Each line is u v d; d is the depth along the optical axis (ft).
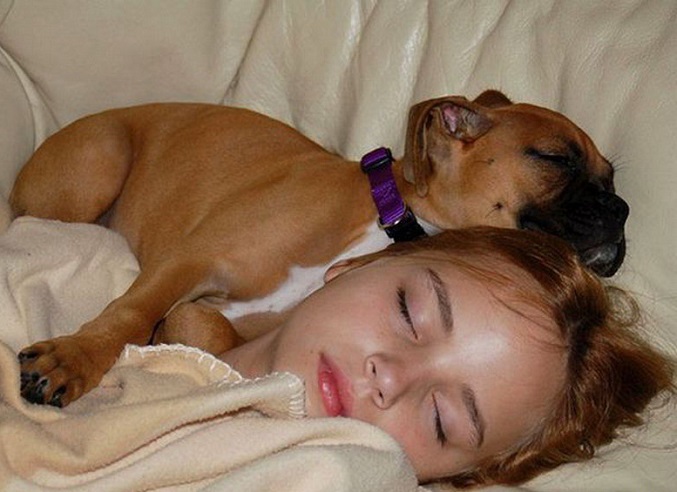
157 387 2.43
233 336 2.94
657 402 2.96
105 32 3.31
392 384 2.44
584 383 2.76
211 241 3.01
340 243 3.06
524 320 2.59
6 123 3.27
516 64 3.18
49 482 2.26
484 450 2.62
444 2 3.25
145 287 2.88
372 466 2.21
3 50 3.34
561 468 2.87
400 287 2.57
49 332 2.70
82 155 3.28
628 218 2.97
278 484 2.16
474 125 3.10
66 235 2.86
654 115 2.92
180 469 2.21
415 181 3.01
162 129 3.37
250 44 3.42
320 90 3.40
